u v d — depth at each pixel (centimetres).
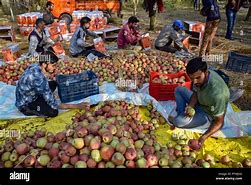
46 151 367
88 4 1327
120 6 1405
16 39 1091
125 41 903
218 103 391
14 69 694
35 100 513
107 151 341
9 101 570
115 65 707
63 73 677
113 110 475
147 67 699
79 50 855
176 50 891
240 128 473
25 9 1553
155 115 509
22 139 407
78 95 569
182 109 486
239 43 1037
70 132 382
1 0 1597
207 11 818
